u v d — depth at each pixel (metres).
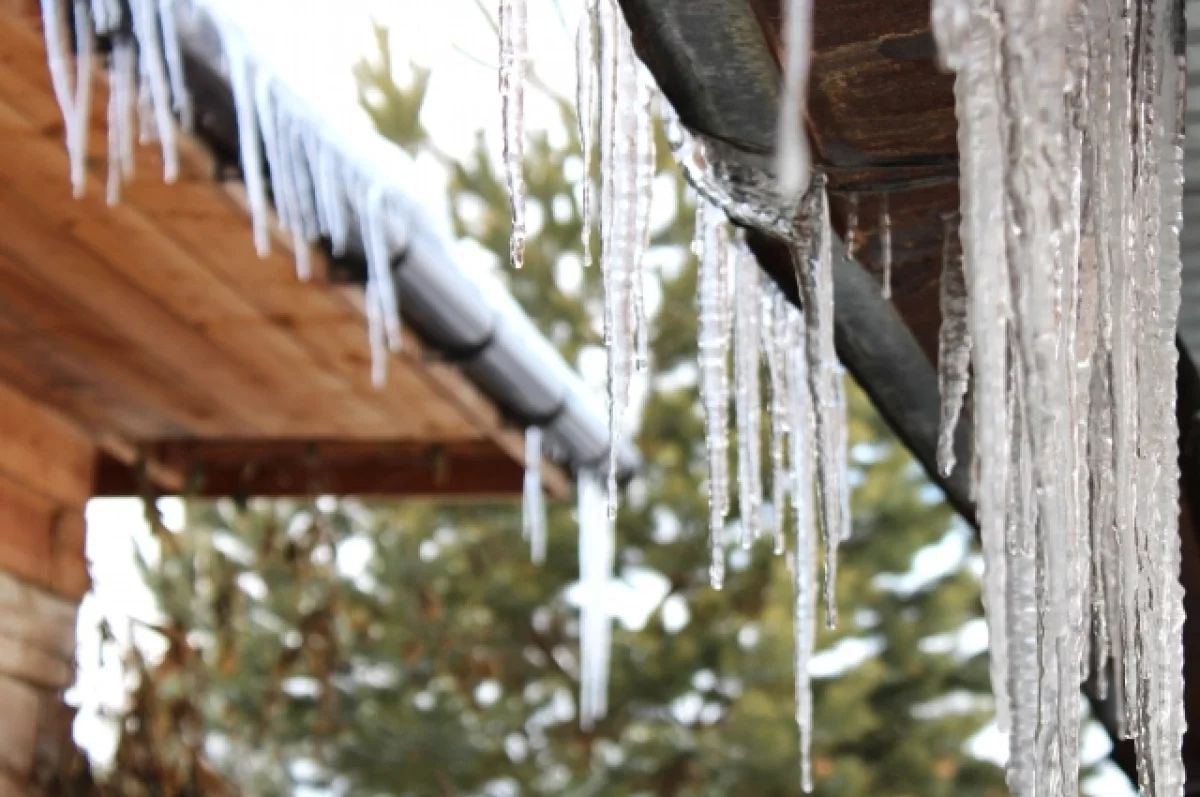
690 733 8.45
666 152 9.16
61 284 2.84
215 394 3.38
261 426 3.59
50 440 3.49
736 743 8.20
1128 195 1.42
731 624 8.84
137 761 3.71
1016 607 1.39
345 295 2.70
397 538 9.02
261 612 8.66
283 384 3.29
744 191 1.72
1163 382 1.61
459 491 3.75
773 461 2.28
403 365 3.06
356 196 2.45
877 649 9.22
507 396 3.14
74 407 3.49
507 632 9.16
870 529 9.33
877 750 9.05
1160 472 1.62
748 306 2.23
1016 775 1.36
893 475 9.38
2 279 2.84
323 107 2.43
